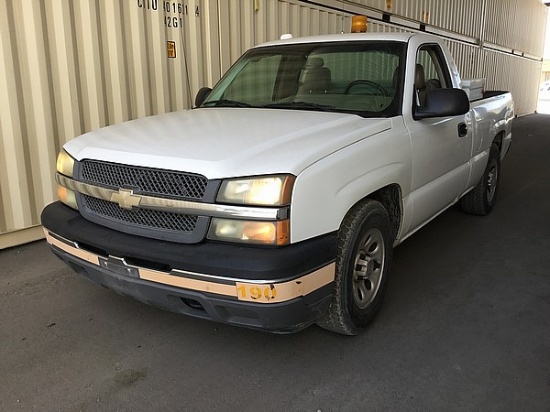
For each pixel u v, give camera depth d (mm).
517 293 3939
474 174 5219
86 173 3031
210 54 6547
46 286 4012
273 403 2635
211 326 3402
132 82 5672
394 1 10500
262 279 2422
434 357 3055
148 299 2809
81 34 5109
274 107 3896
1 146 4664
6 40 4535
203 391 2730
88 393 2703
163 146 2855
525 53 21391
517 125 17812
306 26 8062
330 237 2742
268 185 2490
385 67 3836
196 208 2562
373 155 3117
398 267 4445
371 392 2729
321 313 2811
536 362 3008
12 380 2811
